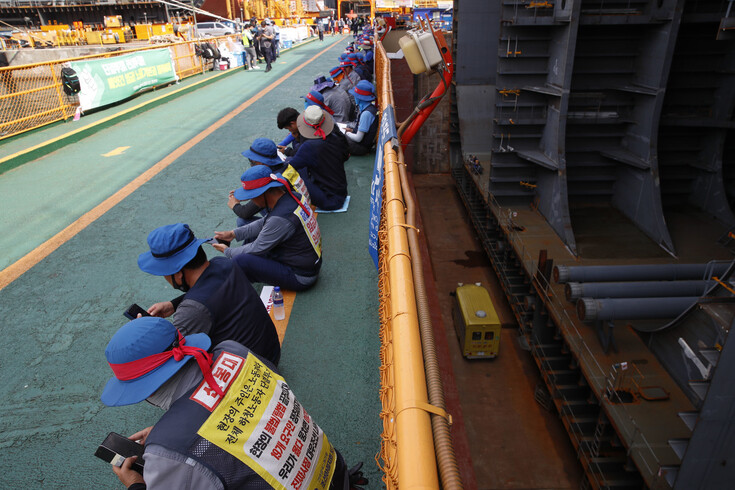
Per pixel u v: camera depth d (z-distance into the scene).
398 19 19.72
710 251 5.94
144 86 13.31
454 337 7.05
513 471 5.23
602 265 5.51
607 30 6.39
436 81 11.81
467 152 10.06
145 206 6.12
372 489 2.51
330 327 3.79
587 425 4.70
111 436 1.78
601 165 7.14
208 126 10.20
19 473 2.58
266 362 1.81
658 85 6.02
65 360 3.46
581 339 4.43
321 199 5.75
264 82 16.09
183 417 1.49
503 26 6.57
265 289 4.28
